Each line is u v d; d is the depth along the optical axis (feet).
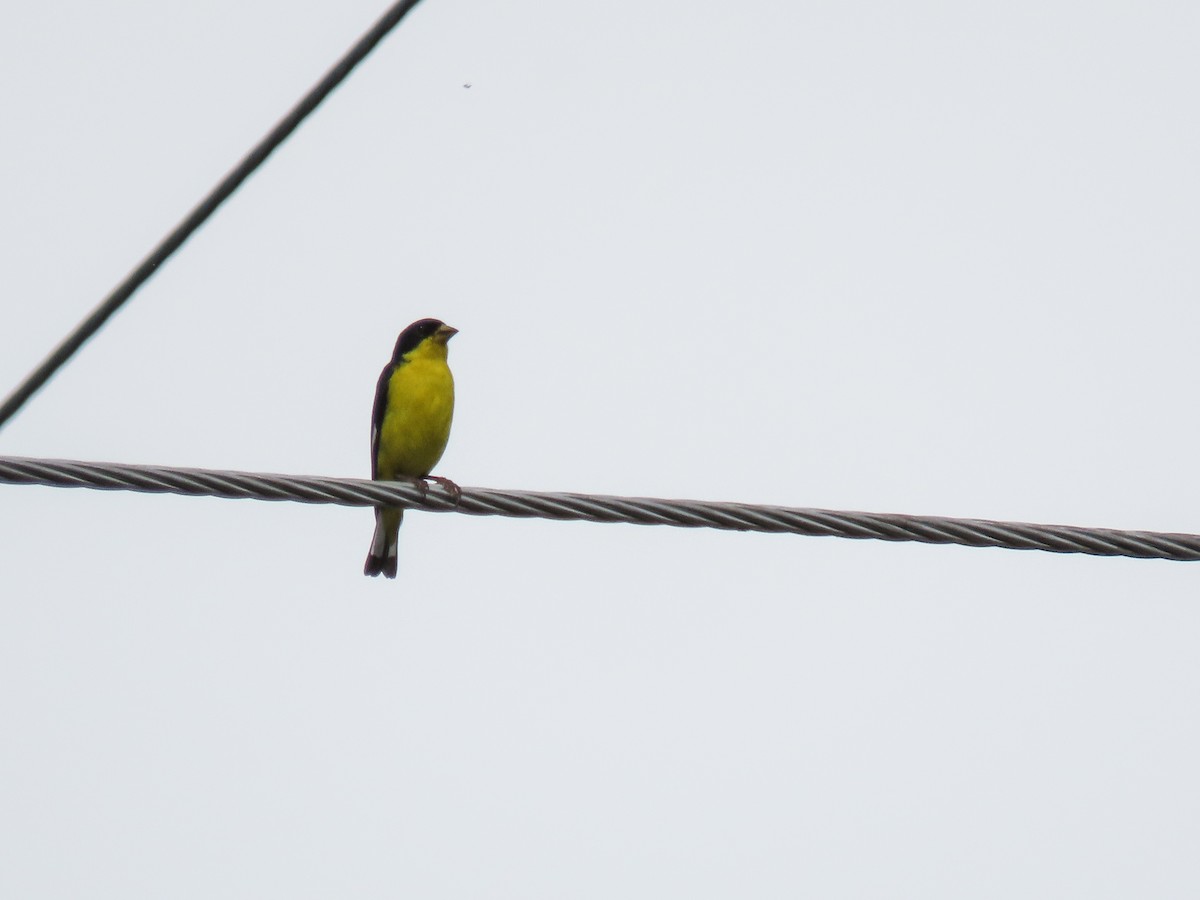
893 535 34.96
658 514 35.24
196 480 34.63
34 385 30.73
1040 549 35.04
